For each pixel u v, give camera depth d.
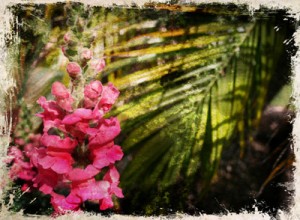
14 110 0.51
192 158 0.47
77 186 0.37
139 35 0.49
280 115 0.59
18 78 0.51
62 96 0.36
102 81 0.49
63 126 0.37
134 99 0.47
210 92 0.47
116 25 0.49
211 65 0.47
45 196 0.48
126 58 0.49
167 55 0.48
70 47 0.38
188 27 0.49
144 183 0.48
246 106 0.49
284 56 0.50
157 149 0.47
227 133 0.46
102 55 0.48
